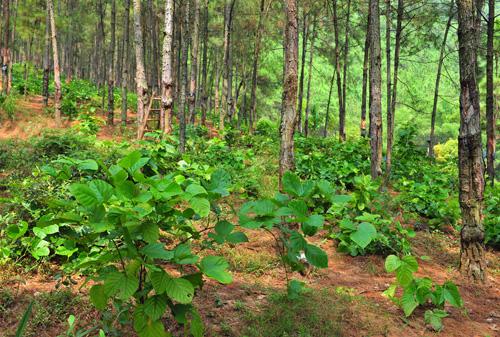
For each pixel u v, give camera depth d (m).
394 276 5.55
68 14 28.45
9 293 3.98
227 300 4.33
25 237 4.71
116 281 2.79
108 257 3.02
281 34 24.86
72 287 4.16
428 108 38.22
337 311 4.23
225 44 20.05
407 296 4.20
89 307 3.89
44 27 24.30
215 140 12.98
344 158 13.10
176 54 22.59
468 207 5.66
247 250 5.84
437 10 16.61
